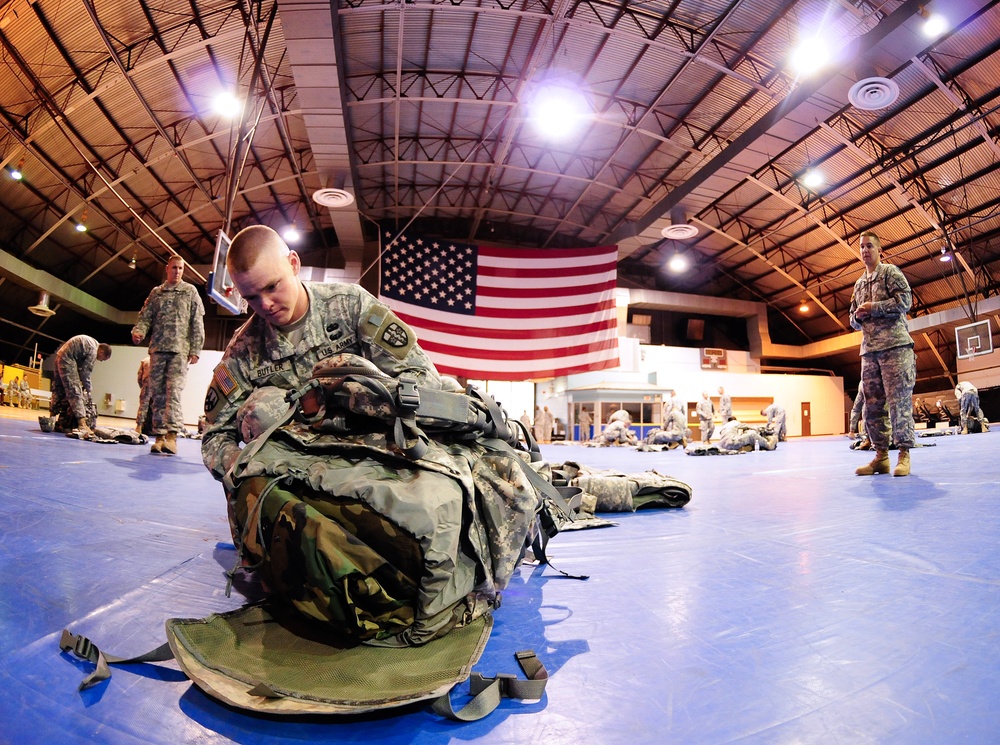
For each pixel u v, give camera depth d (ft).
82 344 19.83
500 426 4.69
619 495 8.96
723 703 2.94
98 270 64.90
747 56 40.88
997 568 5.26
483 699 2.85
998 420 54.75
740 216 67.15
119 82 41.11
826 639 3.75
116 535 6.15
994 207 55.31
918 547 6.15
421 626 3.51
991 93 42.32
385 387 3.83
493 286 38.11
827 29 37.01
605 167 57.41
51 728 2.58
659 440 42.32
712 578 5.24
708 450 30.99
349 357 4.12
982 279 66.08
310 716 2.79
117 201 56.18
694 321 84.17
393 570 3.46
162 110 45.47
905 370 11.93
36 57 36.76
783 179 57.82
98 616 3.91
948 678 3.17
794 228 68.13
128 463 12.51
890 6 34.91
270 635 3.56
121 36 37.40
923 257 66.90
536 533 5.01
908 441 11.91
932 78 40.14
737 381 73.46
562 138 53.57
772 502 10.03
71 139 45.42
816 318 86.58
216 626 3.51
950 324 68.95
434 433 4.33
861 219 63.21
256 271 4.18
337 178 50.72
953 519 7.52
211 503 8.55
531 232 76.79
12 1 32.07
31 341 69.87
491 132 53.06
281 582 3.51
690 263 81.30
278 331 4.79
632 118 49.67
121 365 60.29
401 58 40.42
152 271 73.61
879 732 2.64
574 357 37.60
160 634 3.71
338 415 3.99
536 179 62.28
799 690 3.06
